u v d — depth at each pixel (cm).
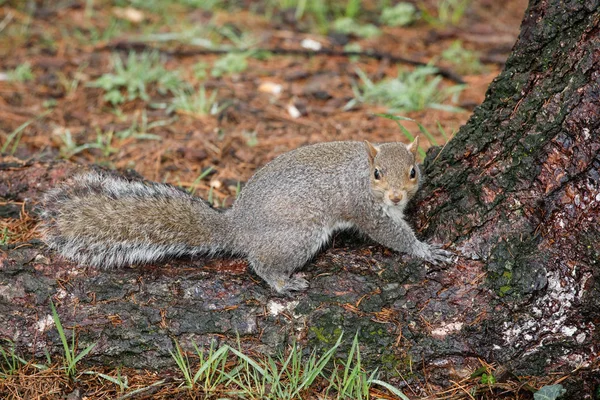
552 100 717
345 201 812
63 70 1435
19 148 1168
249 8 1731
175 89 1375
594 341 716
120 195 834
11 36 1549
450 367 731
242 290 761
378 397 720
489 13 1770
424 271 757
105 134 1230
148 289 754
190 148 1180
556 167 711
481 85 1436
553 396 681
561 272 714
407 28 1686
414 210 818
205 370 727
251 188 822
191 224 810
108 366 742
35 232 895
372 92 1370
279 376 706
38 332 738
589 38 691
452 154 800
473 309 732
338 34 1619
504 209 741
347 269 775
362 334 736
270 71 1469
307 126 1283
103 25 1622
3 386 718
